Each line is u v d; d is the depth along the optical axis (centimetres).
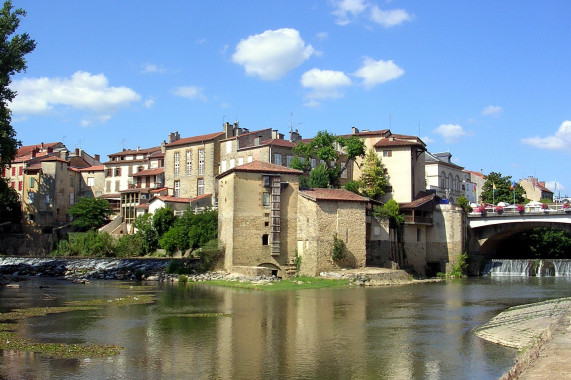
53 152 13975
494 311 4862
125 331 3769
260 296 5766
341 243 7788
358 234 7950
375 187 9825
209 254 8050
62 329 3831
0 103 7150
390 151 10212
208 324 4047
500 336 3641
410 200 9931
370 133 10825
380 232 8481
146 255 9988
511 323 4078
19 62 7031
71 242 11106
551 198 18112
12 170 13012
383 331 3856
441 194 12169
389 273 7681
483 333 3781
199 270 8056
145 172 12644
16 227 12150
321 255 7656
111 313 4550
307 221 7831
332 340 3534
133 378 2652
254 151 10456
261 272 7394
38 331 3759
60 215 12650
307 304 5162
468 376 2719
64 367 2823
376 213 8494
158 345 3341
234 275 7481
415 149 10338
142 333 3703
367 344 3428
